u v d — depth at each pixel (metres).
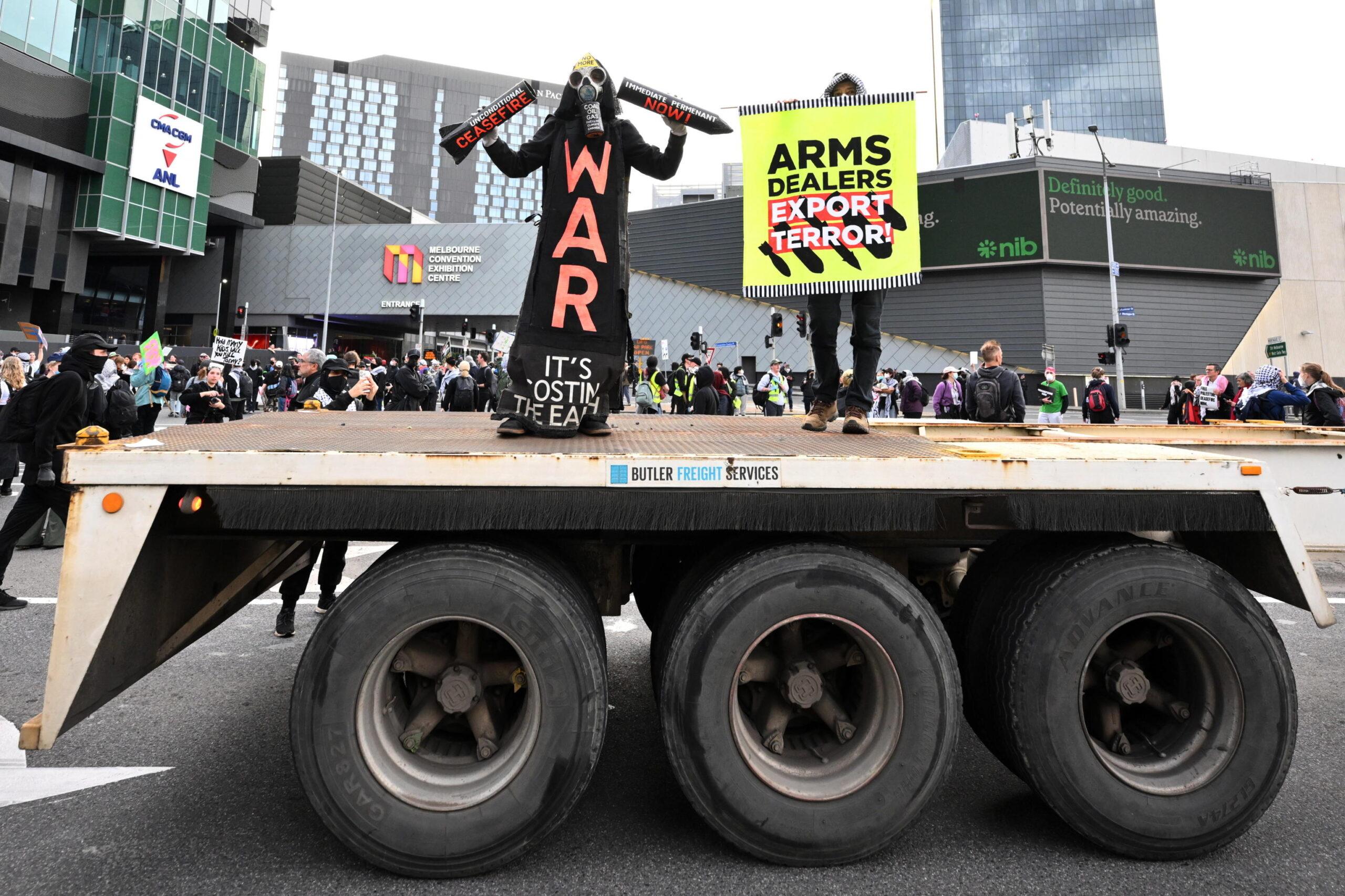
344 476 2.02
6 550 4.99
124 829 2.34
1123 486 2.18
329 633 2.03
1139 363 33.34
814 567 2.12
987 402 9.10
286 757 2.90
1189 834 2.16
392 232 52.84
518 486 2.09
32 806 2.48
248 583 2.93
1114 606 2.17
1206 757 2.24
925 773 2.12
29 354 14.07
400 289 52.78
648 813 2.48
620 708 3.52
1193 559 2.22
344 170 143.00
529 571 2.10
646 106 3.04
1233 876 2.12
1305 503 5.27
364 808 2.01
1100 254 33.00
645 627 4.95
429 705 2.25
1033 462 2.16
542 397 2.75
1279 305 34.50
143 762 2.84
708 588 2.16
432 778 2.12
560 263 2.86
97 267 47.84
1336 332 34.41
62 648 1.90
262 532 2.31
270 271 53.31
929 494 2.19
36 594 5.41
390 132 145.88
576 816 2.45
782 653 2.31
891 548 2.73
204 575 2.58
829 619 2.12
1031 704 2.18
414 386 11.91
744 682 2.28
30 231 36.75
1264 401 10.77
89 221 38.66
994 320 33.72
